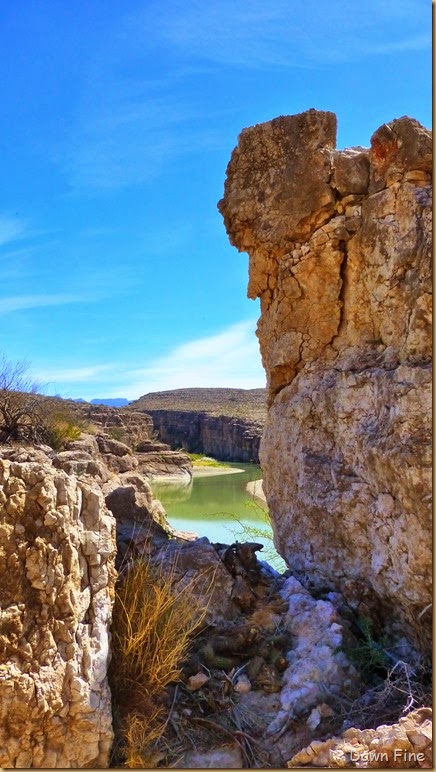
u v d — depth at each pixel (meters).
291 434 4.96
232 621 4.11
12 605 2.99
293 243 4.93
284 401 5.15
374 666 3.76
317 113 4.85
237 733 3.26
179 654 3.53
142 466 31.92
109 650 3.24
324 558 4.53
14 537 3.07
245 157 5.20
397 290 4.10
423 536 3.50
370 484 4.05
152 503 6.86
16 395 15.16
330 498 4.39
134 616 3.60
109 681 3.38
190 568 4.28
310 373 4.89
